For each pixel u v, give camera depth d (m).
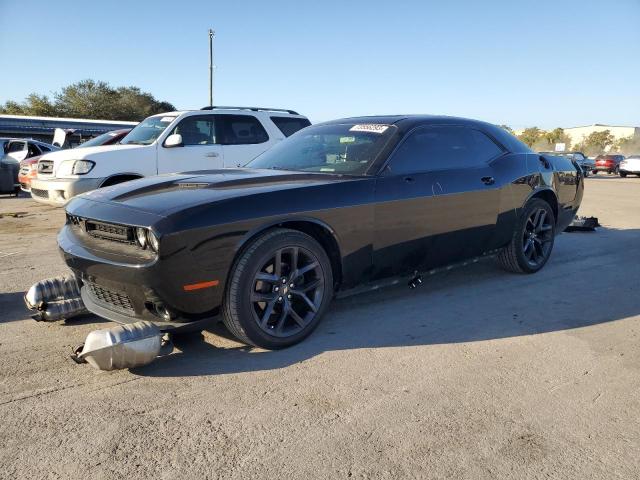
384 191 3.79
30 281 5.12
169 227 2.90
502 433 2.50
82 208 3.44
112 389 2.88
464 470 2.23
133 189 3.56
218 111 8.83
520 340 3.63
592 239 7.54
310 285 3.50
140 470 2.20
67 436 2.44
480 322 3.97
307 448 2.37
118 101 55.81
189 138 8.50
